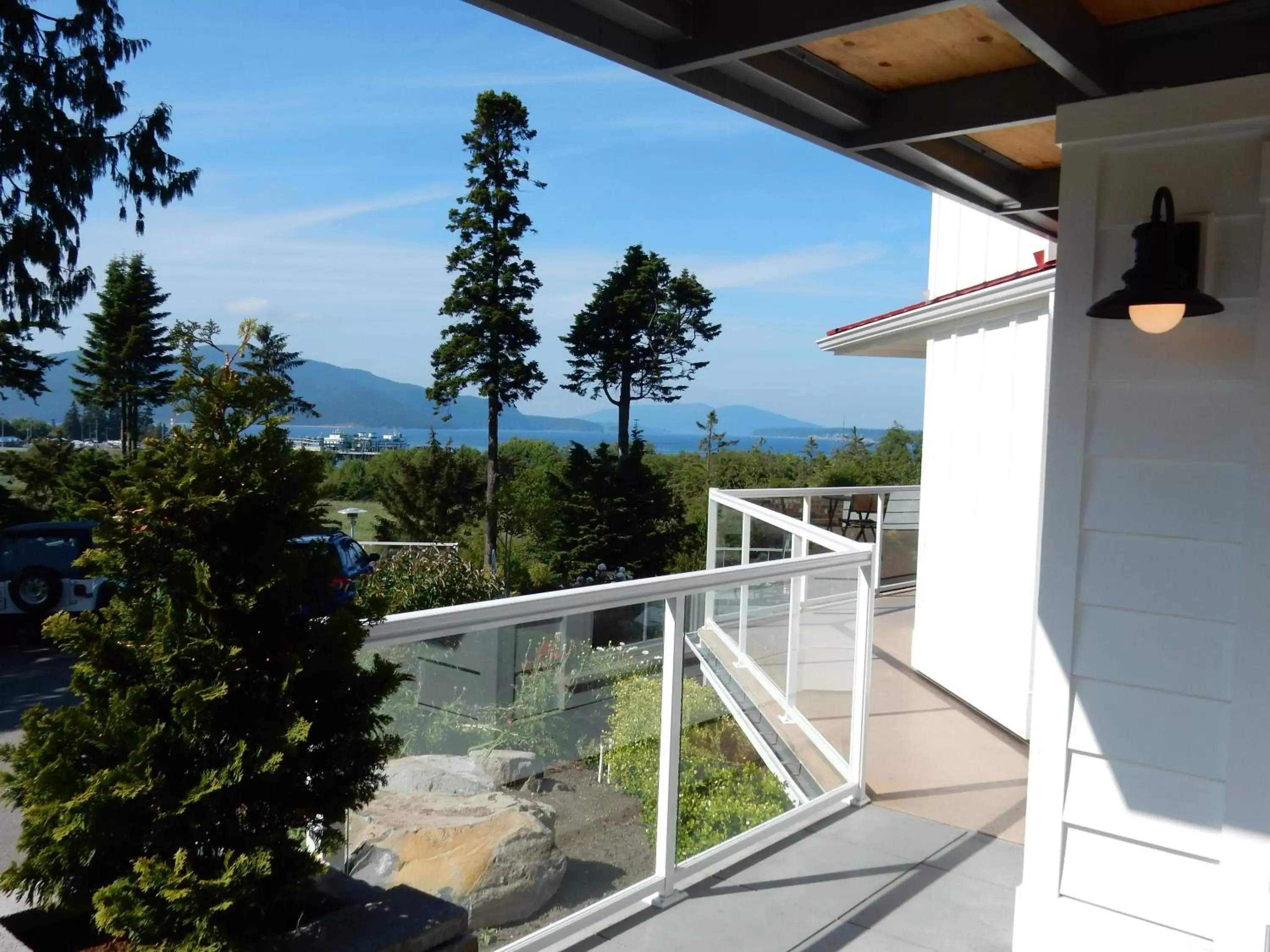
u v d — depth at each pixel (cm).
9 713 841
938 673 630
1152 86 302
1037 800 298
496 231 3008
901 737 523
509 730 269
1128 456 281
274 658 183
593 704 296
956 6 238
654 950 291
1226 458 267
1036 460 513
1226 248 264
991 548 560
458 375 2991
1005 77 329
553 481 2788
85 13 2264
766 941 299
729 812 359
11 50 2184
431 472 2781
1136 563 281
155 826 172
